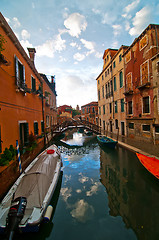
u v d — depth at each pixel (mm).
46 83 14930
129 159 8477
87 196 4883
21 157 6148
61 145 13867
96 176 6523
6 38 5234
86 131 25172
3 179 4258
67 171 7164
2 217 3111
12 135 5523
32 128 8680
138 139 10305
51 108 16875
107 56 17406
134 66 10625
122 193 5047
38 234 3273
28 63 8086
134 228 3418
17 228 2834
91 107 31516
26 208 3303
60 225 3557
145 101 9547
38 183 4098
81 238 3172
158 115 8117
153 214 3924
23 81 6961
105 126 19062
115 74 14688
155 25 8570
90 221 3682
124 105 12648
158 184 5434
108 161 8531
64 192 5160
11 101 5516
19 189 3857
